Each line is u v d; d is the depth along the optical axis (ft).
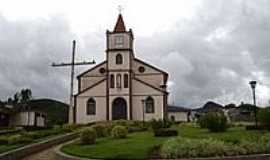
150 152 62.85
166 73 191.31
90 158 61.62
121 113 180.34
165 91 180.86
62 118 244.63
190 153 60.18
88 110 181.88
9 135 104.01
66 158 64.54
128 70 183.62
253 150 63.77
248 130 102.83
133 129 116.67
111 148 69.15
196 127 117.19
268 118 102.01
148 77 191.42
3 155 66.59
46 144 86.12
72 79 167.12
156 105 179.63
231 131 100.58
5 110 175.11
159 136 90.58
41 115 197.16
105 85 183.62
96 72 193.47
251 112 169.27
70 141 95.50
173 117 233.76
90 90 183.42
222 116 102.42
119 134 90.12
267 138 70.08
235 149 62.34
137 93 182.29
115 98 181.37
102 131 96.99
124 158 59.88
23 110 187.32
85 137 80.33
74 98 183.11
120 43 186.19
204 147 61.16
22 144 85.40
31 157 73.36
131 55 186.19
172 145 61.72
